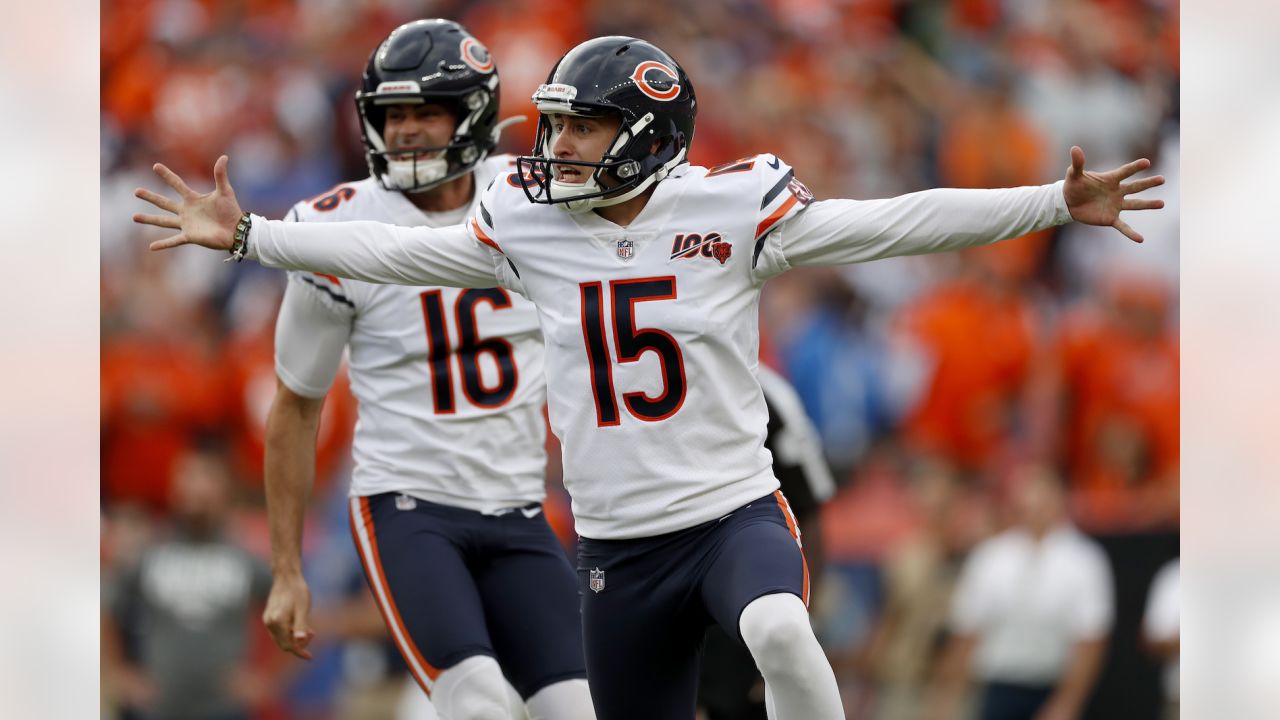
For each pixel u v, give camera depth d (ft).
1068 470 105.60
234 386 104.32
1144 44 123.75
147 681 85.71
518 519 52.65
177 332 105.29
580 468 43.96
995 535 94.79
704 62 123.75
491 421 52.06
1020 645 87.56
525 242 43.83
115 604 86.38
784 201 42.68
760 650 39.91
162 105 118.32
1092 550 88.79
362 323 52.39
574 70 43.16
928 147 122.52
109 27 119.34
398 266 44.19
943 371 106.52
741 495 43.32
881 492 100.99
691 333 42.55
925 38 124.88
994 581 88.63
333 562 93.20
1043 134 122.01
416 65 52.11
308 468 53.88
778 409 56.39
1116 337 108.06
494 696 48.57
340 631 90.89
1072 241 111.34
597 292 43.11
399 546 51.16
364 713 89.30
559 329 43.42
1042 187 41.19
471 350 52.13
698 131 121.90
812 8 126.00
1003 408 106.22
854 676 93.09
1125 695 87.92
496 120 54.49
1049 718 87.10
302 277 51.37
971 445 105.50
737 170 43.65
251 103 118.83
